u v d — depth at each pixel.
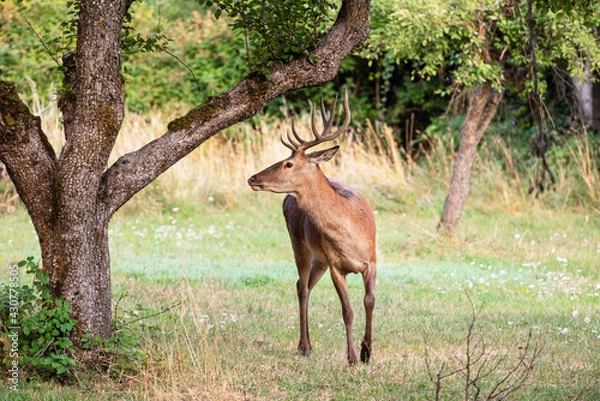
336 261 9.45
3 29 27.14
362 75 31.70
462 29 15.72
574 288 13.48
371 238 9.53
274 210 21.50
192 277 14.20
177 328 10.29
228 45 29.08
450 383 8.66
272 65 9.09
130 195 8.66
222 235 18.52
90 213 8.33
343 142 24.89
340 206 9.31
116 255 16.09
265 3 9.32
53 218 8.28
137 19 28.41
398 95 30.36
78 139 8.30
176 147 8.73
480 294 13.35
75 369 8.20
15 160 8.19
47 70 27.23
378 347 10.23
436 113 30.77
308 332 10.17
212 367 8.59
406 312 12.14
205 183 22.25
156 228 19.16
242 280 14.19
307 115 27.91
